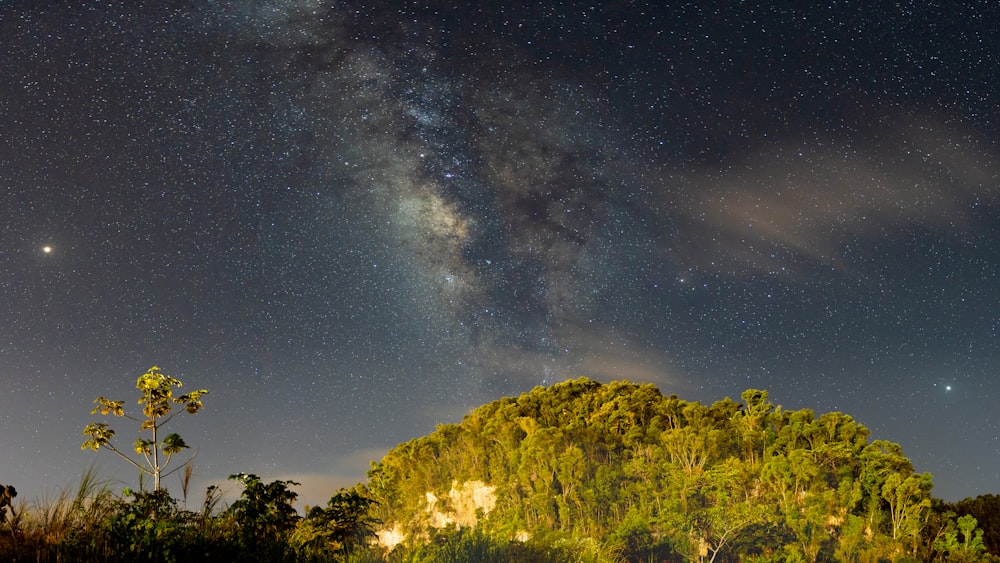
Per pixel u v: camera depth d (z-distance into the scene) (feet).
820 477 95.76
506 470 110.22
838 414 105.50
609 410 115.96
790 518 88.43
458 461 117.29
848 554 86.94
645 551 87.61
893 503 92.38
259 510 34.65
